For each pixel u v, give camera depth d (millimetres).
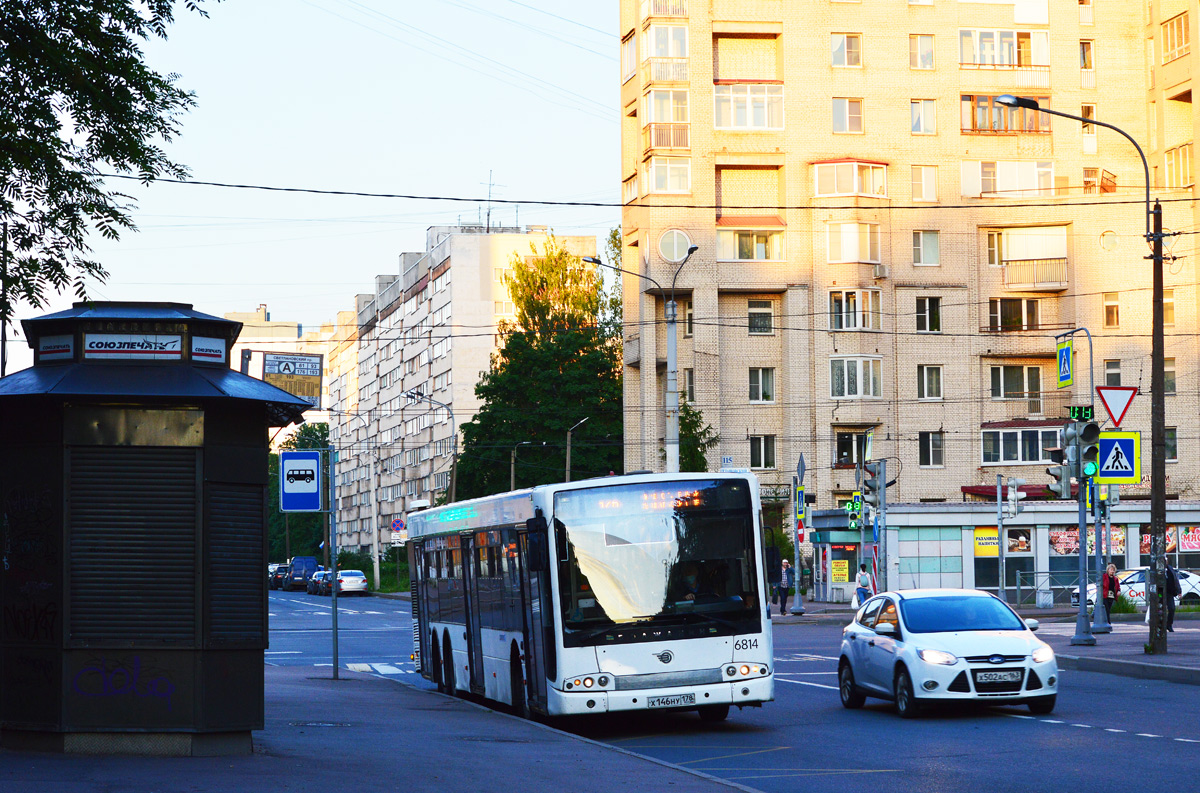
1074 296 64688
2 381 12516
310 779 11453
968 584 55938
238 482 12570
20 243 14797
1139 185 65812
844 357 63812
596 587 16953
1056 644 30109
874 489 44062
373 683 23969
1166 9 64375
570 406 76500
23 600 12258
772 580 49469
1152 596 26125
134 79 14578
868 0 65188
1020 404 65562
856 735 16594
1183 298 63875
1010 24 65750
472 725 16984
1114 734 16016
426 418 113938
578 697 16656
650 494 17297
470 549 21438
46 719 12109
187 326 12695
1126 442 29500
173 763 11805
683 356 64875
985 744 15359
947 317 64938
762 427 64625
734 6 64500
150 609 12227
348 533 149000
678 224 63781
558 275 81812
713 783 12289
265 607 12680
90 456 12219
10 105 14102
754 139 64312
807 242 64500
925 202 65188
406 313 122688
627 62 67000
